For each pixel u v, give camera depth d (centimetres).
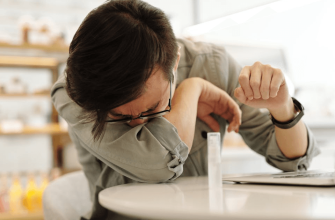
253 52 313
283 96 90
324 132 305
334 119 312
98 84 62
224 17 270
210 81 114
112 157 80
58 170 262
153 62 64
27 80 280
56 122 284
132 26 64
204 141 111
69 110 90
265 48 318
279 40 372
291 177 74
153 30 67
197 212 41
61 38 272
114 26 64
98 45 63
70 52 69
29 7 292
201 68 115
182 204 48
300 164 106
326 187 63
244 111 118
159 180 80
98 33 64
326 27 381
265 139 115
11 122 261
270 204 46
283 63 322
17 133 255
